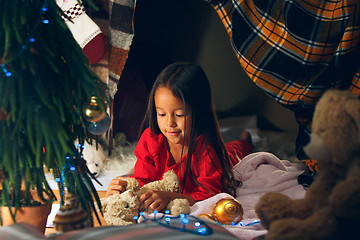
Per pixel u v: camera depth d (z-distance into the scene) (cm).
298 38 149
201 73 144
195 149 146
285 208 91
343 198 76
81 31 195
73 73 100
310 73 151
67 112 101
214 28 302
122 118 260
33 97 93
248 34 155
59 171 112
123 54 212
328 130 80
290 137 278
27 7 95
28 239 73
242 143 210
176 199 129
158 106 138
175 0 299
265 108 308
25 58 93
